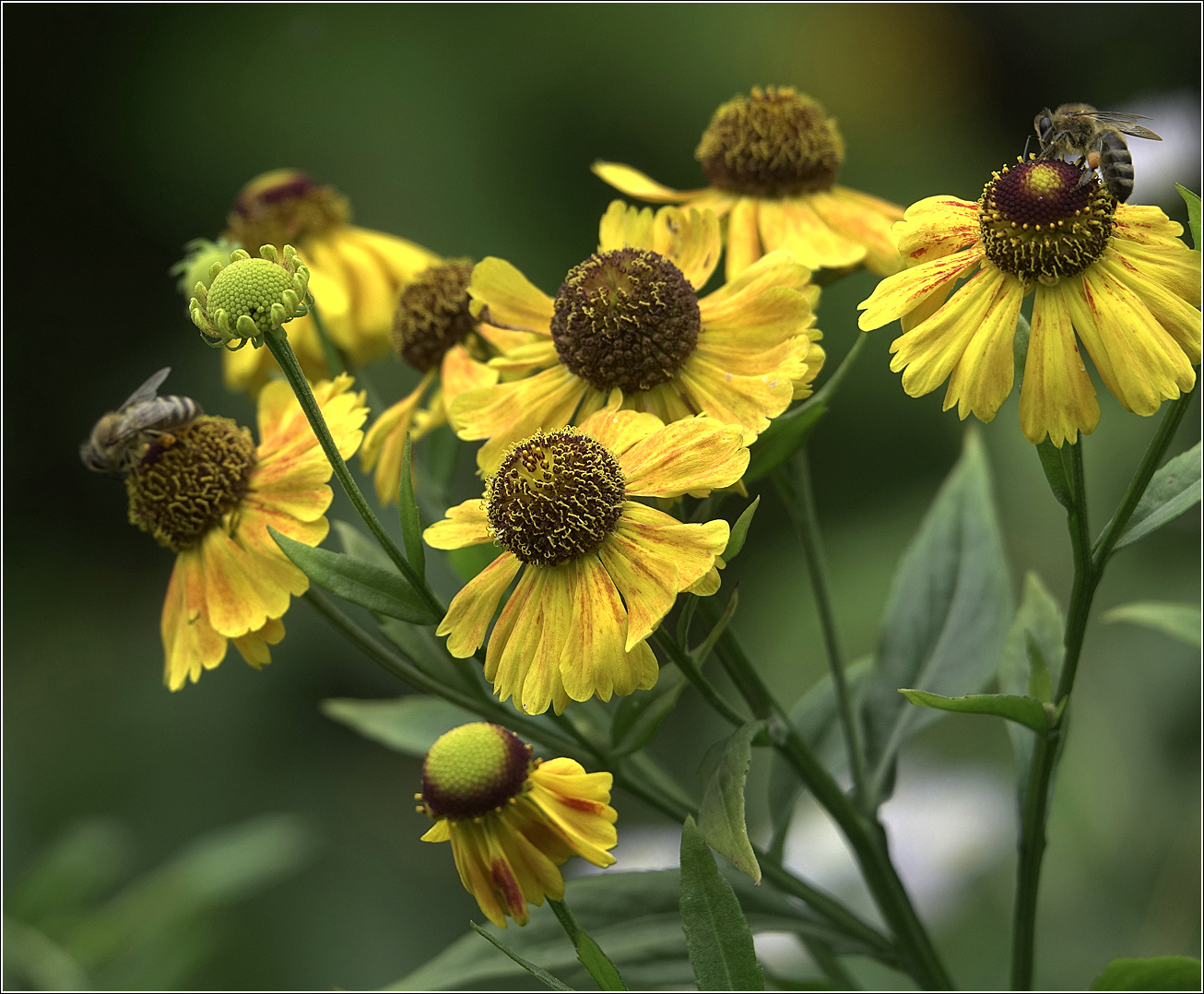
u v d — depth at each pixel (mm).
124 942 683
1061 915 665
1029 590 526
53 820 964
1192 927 595
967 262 479
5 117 1126
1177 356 470
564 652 475
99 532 1109
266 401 516
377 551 521
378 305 581
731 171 534
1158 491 486
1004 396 473
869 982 575
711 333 498
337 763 998
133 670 1046
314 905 931
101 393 1124
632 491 481
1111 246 475
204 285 481
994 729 747
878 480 1080
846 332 1089
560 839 476
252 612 498
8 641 1045
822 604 520
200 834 956
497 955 505
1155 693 703
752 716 505
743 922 467
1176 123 575
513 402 500
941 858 648
